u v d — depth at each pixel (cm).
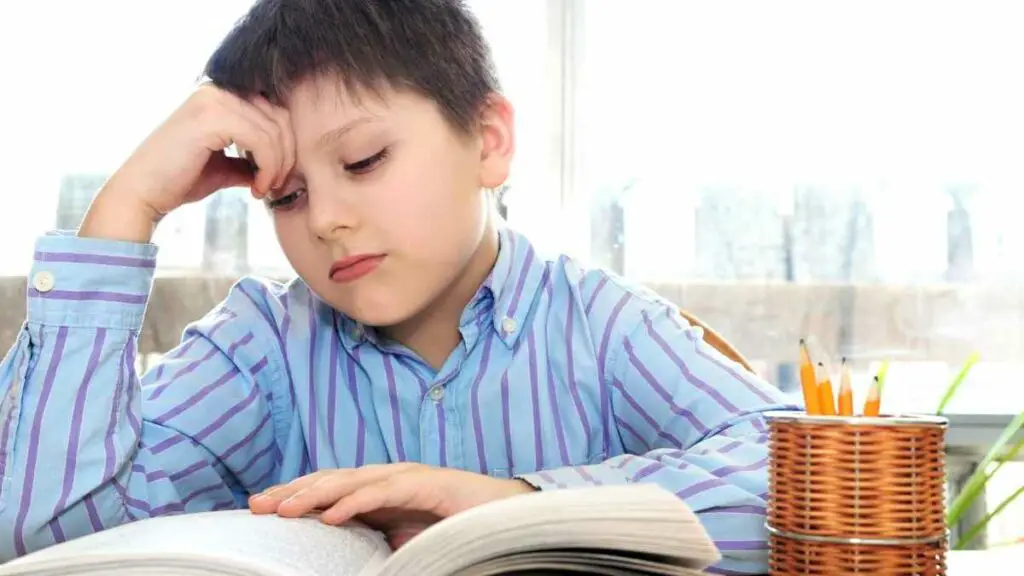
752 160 217
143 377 103
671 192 217
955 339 215
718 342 123
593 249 218
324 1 91
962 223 216
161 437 97
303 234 92
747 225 216
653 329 105
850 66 217
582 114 219
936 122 217
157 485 94
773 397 97
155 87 213
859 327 214
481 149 98
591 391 106
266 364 108
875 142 216
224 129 92
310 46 89
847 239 215
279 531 64
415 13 94
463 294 105
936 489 64
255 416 107
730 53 218
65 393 89
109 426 90
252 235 209
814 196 216
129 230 92
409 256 91
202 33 214
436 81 92
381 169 89
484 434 105
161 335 205
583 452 105
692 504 78
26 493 87
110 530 67
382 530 78
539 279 110
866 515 63
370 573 58
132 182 93
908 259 215
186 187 94
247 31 97
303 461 110
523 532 55
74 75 212
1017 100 217
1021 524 218
